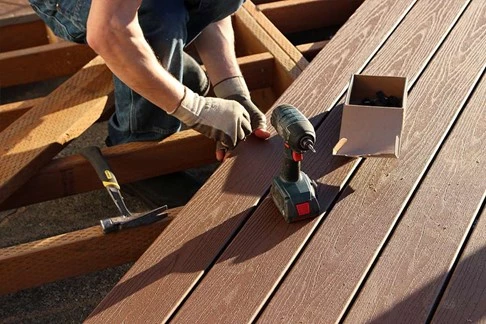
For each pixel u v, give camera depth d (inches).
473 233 74.7
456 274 70.1
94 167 93.4
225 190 81.1
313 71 99.3
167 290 69.4
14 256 81.2
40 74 122.3
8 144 96.7
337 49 103.3
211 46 97.4
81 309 96.3
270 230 75.8
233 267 71.7
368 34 106.3
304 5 131.5
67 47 120.9
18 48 132.3
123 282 70.2
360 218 76.6
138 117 97.3
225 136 86.1
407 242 73.7
